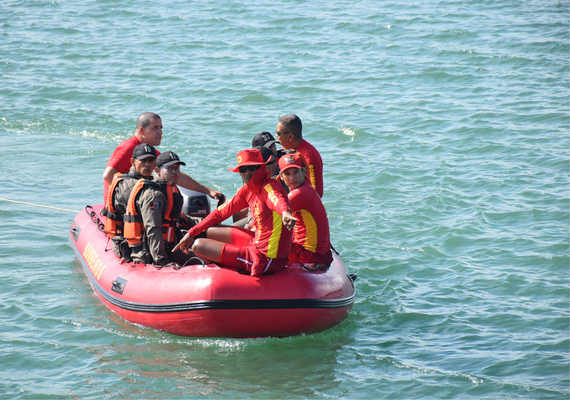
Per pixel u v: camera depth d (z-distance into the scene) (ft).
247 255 54.80
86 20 236.43
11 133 128.36
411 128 127.54
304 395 48.70
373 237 81.46
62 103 147.02
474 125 127.34
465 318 61.36
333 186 99.55
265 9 249.75
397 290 67.77
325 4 259.60
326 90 154.71
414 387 49.75
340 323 60.49
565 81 156.04
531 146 114.83
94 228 72.84
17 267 72.43
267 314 54.44
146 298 57.21
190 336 56.65
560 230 81.20
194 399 47.80
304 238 59.82
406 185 99.66
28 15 244.01
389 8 249.75
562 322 59.88
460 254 76.07
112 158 67.46
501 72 165.78
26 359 53.01
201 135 124.47
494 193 94.58
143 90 155.94
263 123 131.75
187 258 61.21
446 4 255.09
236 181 100.63
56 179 104.37
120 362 53.11
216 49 195.11
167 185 59.41
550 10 236.84
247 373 51.80
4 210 90.12
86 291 67.10
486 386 49.62
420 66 172.55
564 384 49.70
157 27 224.53
